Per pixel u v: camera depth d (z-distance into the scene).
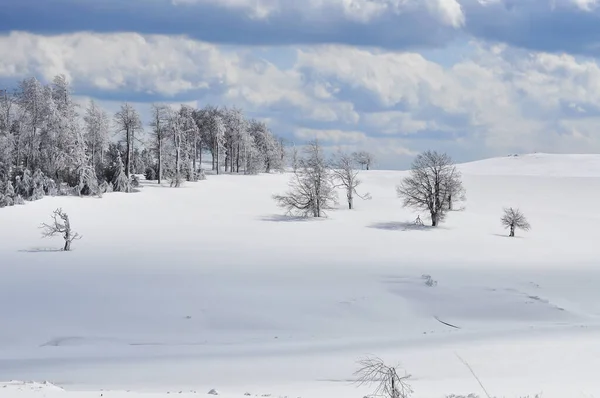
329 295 42.12
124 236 66.31
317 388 19.25
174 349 30.67
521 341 29.56
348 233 72.06
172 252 57.75
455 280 46.78
